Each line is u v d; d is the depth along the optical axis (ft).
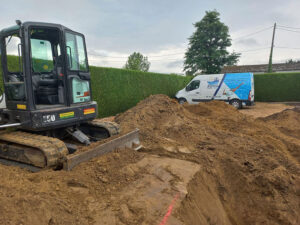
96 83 36.83
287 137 25.84
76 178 10.97
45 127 13.29
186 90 56.03
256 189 14.64
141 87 49.67
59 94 15.40
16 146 13.33
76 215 8.43
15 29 12.82
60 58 14.97
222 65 100.22
